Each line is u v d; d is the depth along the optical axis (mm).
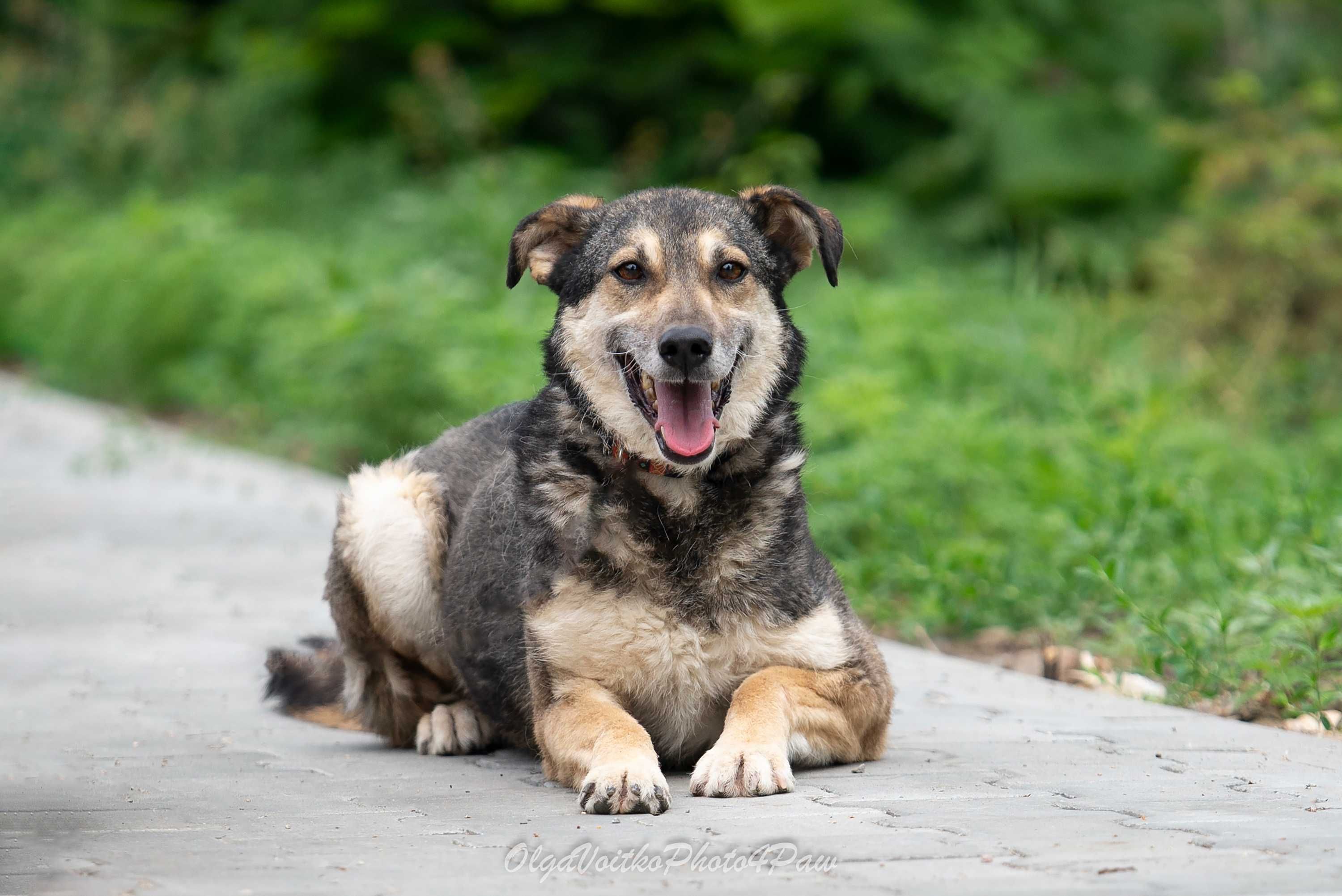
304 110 26312
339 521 6430
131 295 20141
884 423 10820
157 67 29047
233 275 19438
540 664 5473
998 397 12367
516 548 5715
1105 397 10734
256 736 6312
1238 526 9148
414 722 6426
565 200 6305
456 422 13469
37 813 4863
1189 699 6934
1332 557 7309
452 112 23547
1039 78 22578
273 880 3969
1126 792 4934
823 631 5445
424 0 25453
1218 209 15789
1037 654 8039
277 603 9430
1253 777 5168
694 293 5590
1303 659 6906
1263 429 13039
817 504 9938
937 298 14961
